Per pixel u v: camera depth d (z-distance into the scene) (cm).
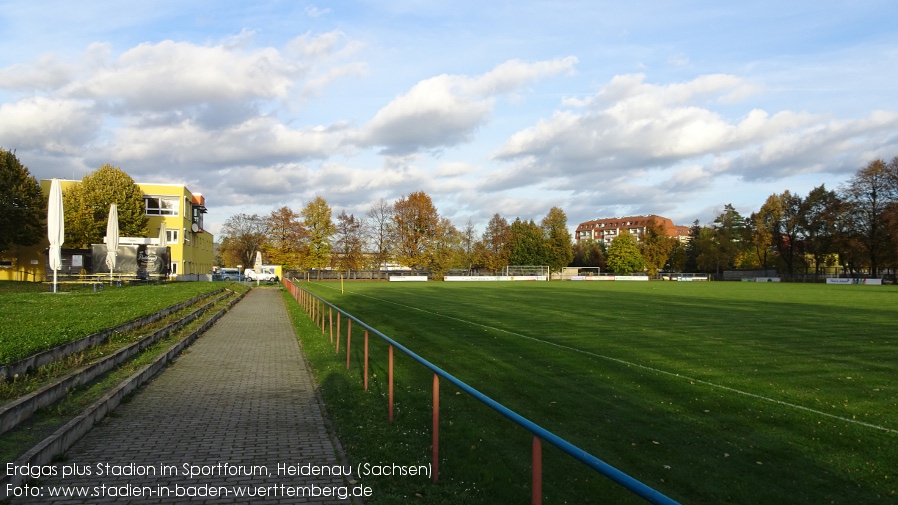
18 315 1414
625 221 18550
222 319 2267
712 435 745
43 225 5181
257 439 695
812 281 8081
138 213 5931
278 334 1805
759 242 8994
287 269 7800
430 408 853
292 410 845
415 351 1420
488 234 9738
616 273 10356
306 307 2617
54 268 2480
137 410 820
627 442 711
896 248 6869
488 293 4303
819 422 809
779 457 665
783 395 970
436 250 8325
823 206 8206
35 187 4903
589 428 768
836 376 1138
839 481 596
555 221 10619
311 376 1117
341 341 1612
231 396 930
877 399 950
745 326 2016
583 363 1252
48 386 740
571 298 3656
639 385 1039
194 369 1166
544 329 1898
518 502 516
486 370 1173
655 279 9725
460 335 1736
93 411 729
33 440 593
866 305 3098
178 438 691
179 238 6481
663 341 1614
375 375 1105
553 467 618
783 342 1614
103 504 493
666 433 751
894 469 630
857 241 7331
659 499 263
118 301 2047
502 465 613
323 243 7619
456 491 535
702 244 9862
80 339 1030
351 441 686
